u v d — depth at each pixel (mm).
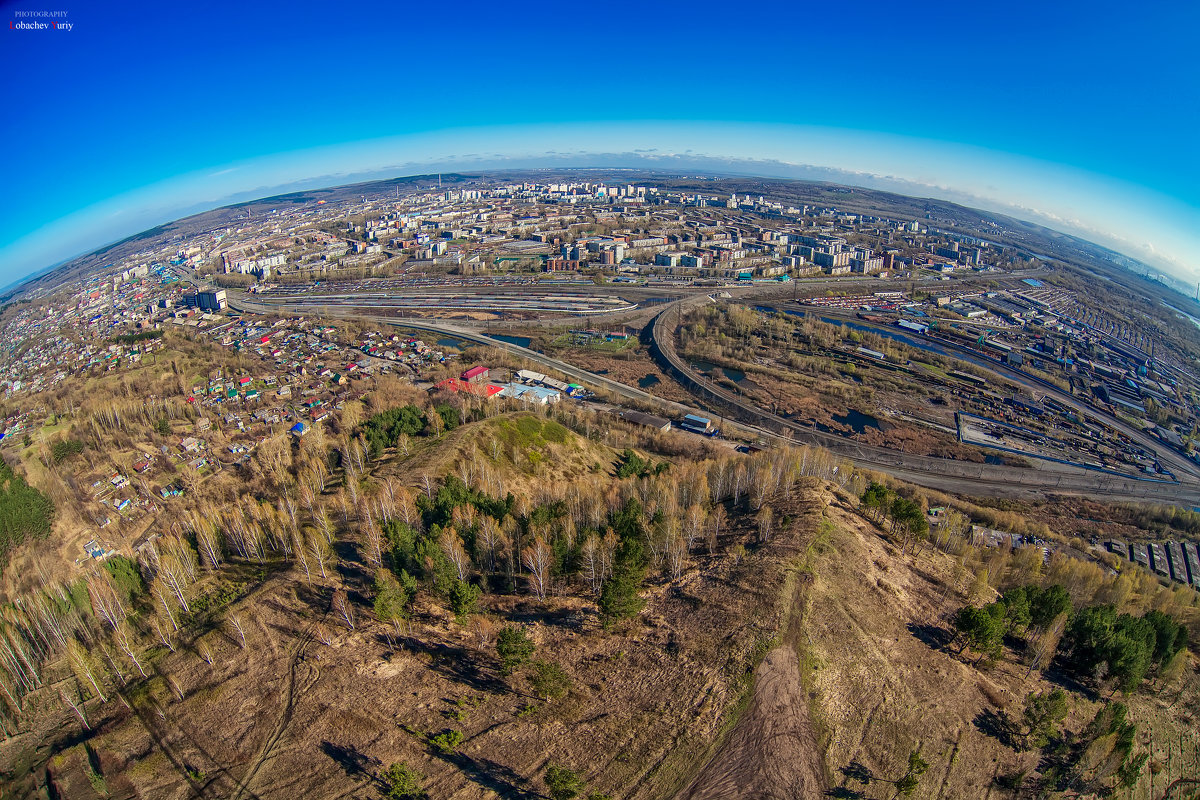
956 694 108312
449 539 136875
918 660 114812
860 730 97688
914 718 101375
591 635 121000
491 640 121125
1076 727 106438
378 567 145500
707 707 99875
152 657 125875
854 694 104000
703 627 118125
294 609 133000
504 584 142625
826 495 175875
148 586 149750
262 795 93000
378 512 165625
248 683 114812
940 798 88875
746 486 189750
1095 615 123000
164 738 105875
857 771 90875
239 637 125688
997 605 118312
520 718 101625
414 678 112000
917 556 155250
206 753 101938
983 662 118438
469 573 141000
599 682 108062
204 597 143125
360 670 114625
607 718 100125
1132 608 160000
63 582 170125
